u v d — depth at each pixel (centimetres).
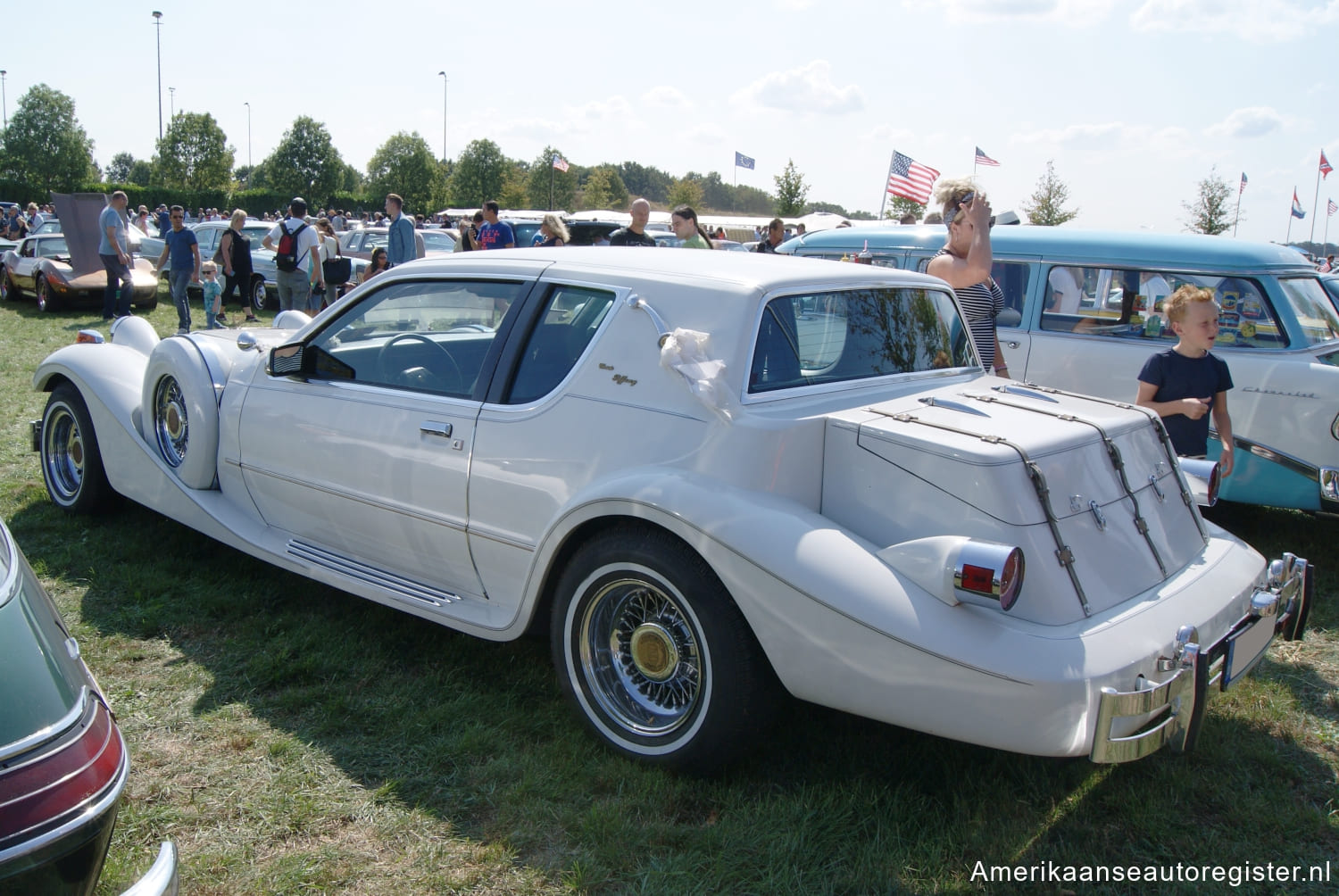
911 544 252
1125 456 295
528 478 315
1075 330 618
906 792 283
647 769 289
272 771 289
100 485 486
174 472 438
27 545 462
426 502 343
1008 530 248
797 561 253
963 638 238
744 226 4066
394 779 285
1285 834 275
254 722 317
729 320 290
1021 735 235
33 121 8650
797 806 271
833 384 310
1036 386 360
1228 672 277
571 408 309
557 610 306
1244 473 547
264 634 380
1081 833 271
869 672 247
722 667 269
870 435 271
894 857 255
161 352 441
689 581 271
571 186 9481
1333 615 446
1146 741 241
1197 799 291
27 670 183
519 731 315
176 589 419
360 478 363
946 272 460
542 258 343
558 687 346
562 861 252
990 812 278
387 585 360
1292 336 539
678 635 286
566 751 301
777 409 285
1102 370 602
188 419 424
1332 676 383
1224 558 309
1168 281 582
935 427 274
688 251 352
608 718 300
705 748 276
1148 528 288
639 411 295
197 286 1700
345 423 369
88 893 175
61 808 168
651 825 264
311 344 393
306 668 347
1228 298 559
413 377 359
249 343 434
